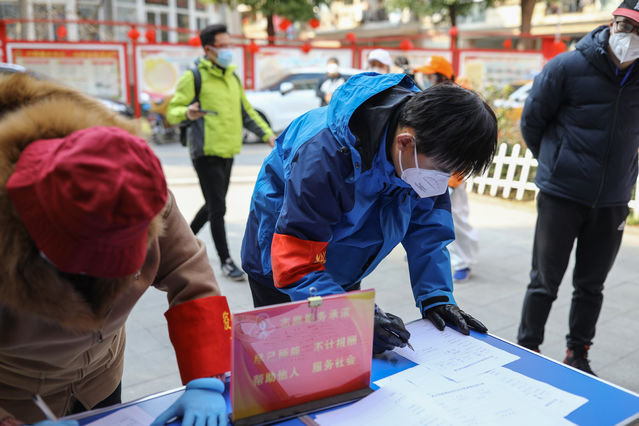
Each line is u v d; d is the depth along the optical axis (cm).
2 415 111
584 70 250
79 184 83
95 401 150
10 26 1507
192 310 134
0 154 93
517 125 765
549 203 269
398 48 1347
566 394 133
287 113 1138
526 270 447
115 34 1716
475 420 122
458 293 398
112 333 132
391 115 144
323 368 125
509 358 150
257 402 118
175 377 280
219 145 403
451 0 1571
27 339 113
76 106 105
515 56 1421
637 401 131
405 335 147
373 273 439
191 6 1948
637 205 584
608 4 1872
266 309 114
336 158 145
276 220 177
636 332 340
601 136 252
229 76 412
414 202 173
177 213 138
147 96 1159
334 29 2711
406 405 127
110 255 92
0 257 92
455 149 130
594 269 274
